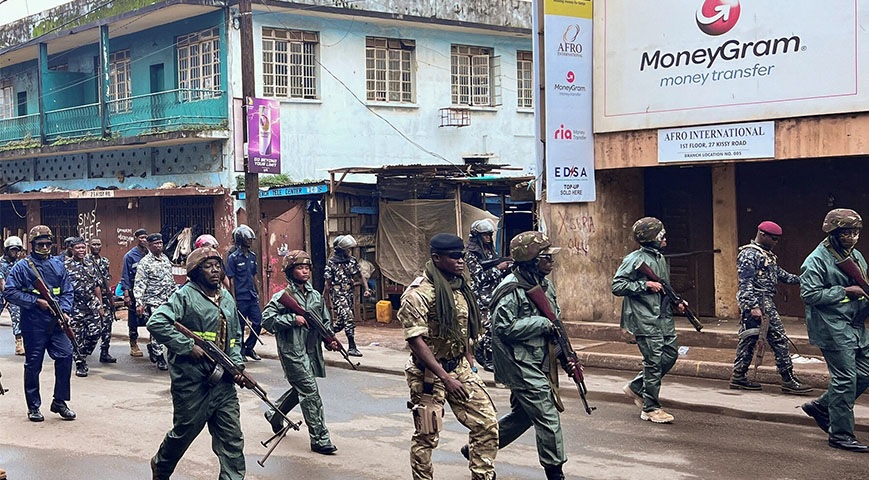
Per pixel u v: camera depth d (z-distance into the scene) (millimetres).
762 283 10000
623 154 13320
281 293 8016
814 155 11578
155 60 23922
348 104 22719
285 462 7594
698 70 12484
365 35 23016
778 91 11820
